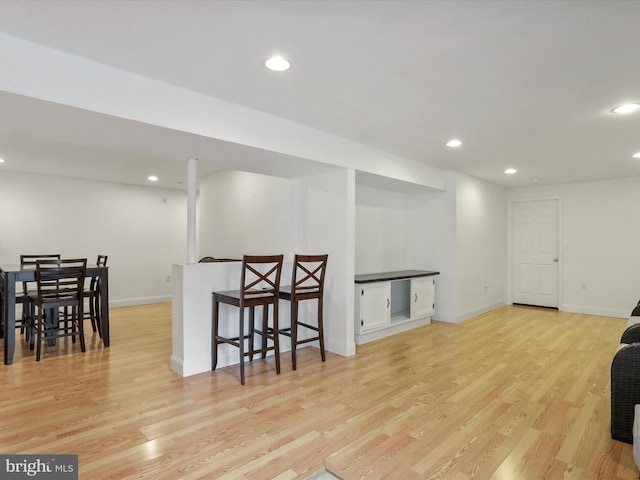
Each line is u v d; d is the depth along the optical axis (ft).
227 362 10.96
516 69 7.03
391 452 6.46
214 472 5.85
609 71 7.07
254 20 5.53
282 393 8.91
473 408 8.18
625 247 18.06
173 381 9.62
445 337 14.30
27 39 6.15
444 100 8.58
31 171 17.43
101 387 9.17
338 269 12.14
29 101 6.44
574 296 19.47
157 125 7.69
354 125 10.45
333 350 12.30
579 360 11.53
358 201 15.55
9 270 11.52
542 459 6.26
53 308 12.97
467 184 17.75
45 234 18.38
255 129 9.32
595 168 15.96
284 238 14.71
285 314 12.52
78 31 5.89
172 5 5.17
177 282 10.36
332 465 6.07
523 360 11.52
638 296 17.71
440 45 6.20
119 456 6.25
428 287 16.46
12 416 7.63
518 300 21.53
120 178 19.26
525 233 21.27
